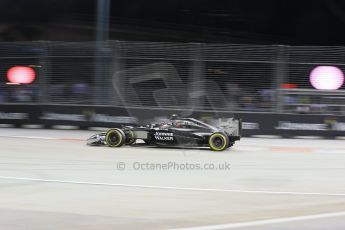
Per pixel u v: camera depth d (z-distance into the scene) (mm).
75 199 11203
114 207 10445
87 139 23047
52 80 31438
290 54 29484
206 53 30188
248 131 28812
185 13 50938
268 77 29656
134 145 22047
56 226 8805
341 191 12695
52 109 30812
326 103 28969
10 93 31891
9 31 51031
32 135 26453
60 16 51125
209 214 9906
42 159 17594
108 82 30594
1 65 32125
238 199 11469
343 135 28094
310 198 11695
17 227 8695
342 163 17969
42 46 31500
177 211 10141
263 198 11617
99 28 38250
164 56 30375
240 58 29875
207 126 21000
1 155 18484
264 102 29469
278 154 20359
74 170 15398
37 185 12867
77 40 50375
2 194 11664
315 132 28312
